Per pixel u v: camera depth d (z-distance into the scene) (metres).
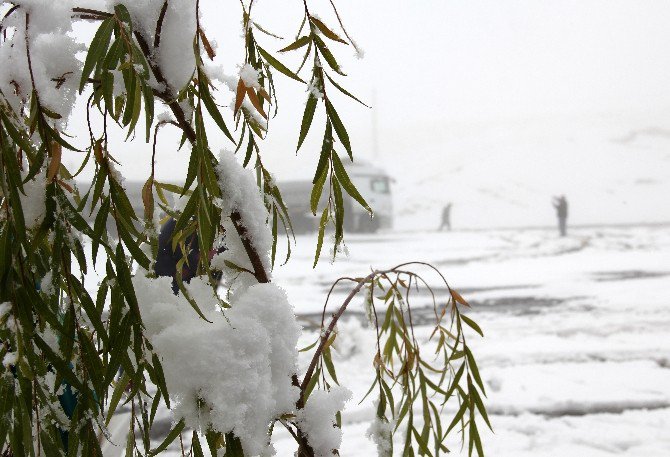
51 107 0.86
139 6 0.94
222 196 1.03
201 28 0.96
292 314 1.04
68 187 0.94
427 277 13.77
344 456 3.80
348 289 11.90
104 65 0.86
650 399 5.00
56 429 0.90
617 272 14.11
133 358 0.99
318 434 1.17
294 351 1.03
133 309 0.86
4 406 0.80
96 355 0.86
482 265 16.38
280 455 3.68
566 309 9.38
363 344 5.97
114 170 0.88
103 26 0.86
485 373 5.73
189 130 0.96
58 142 0.83
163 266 1.83
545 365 6.04
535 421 4.50
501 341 7.10
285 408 1.02
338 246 1.07
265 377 0.95
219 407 0.90
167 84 0.95
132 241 0.89
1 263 0.78
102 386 0.86
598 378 5.60
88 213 0.95
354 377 5.45
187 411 0.92
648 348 6.72
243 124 1.15
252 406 0.93
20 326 0.80
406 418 4.31
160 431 4.20
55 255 0.85
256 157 1.19
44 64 0.87
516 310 9.38
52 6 0.86
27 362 0.81
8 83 0.85
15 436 0.81
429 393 5.02
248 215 1.06
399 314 1.58
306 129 0.99
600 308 9.36
